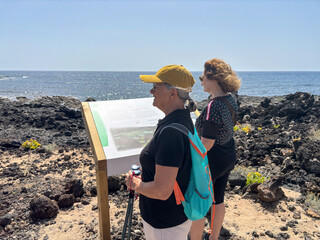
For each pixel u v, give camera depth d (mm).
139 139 2416
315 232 3395
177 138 1559
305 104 11227
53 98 18250
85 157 7031
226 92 2492
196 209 1702
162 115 2873
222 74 2416
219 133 2439
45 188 4887
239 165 6098
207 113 2383
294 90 93000
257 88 103875
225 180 2709
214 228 2768
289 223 3559
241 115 12148
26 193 4684
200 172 1714
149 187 1602
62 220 3787
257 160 6230
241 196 4414
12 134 9836
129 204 2186
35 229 3566
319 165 5324
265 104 12352
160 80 1676
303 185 4891
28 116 12297
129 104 3021
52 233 3463
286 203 4102
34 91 72312
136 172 1817
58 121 11672
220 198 2727
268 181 4285
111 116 2707
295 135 7852
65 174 5715
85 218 3832
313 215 3758
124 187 4773
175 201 1706
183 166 1661
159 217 1741
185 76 1699
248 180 4656
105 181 2244
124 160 2205
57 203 4188
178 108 1748
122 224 3572
